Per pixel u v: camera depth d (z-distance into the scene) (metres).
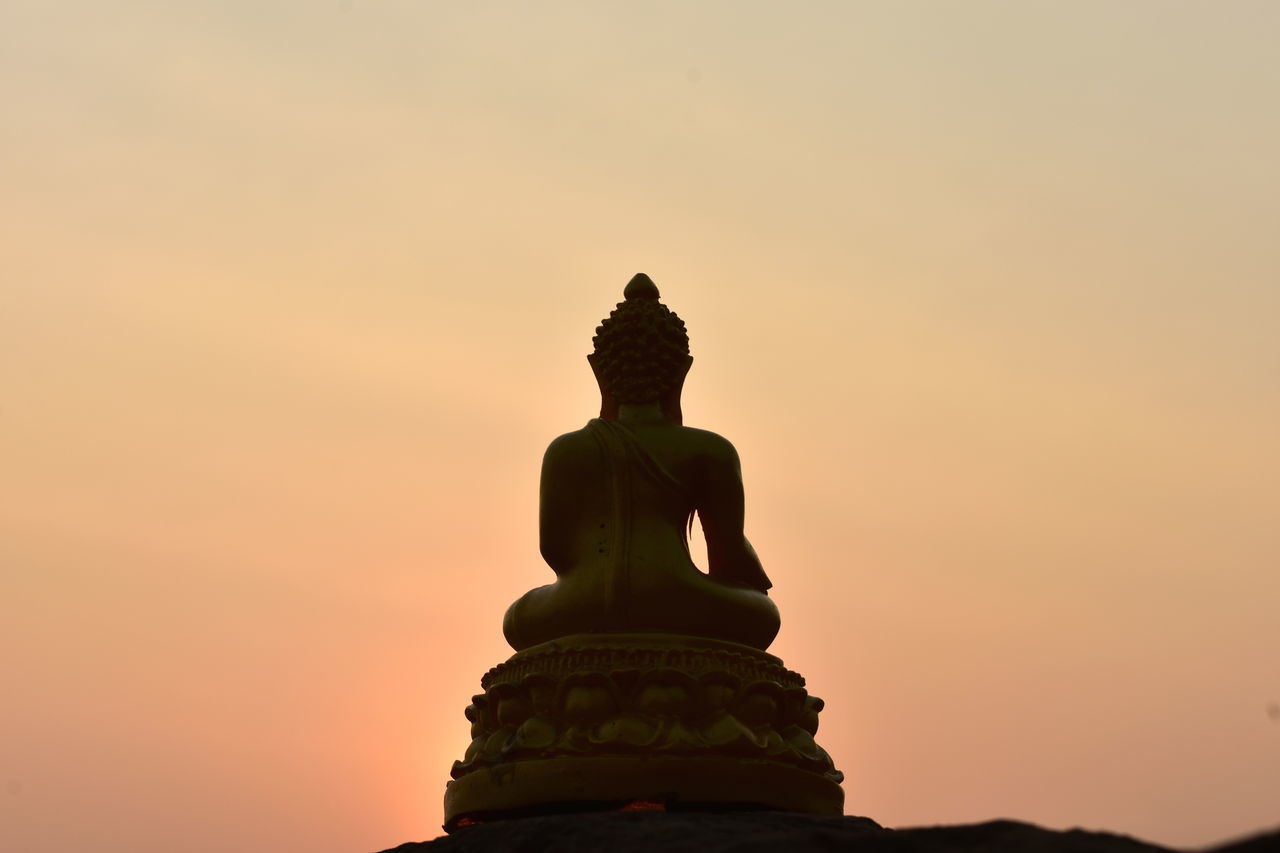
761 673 23.31
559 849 18.97
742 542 25.14
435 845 20.72
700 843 17.84
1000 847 15.59
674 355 26.22
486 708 23.66
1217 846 13.70
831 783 23.22
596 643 23.11
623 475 24.58
